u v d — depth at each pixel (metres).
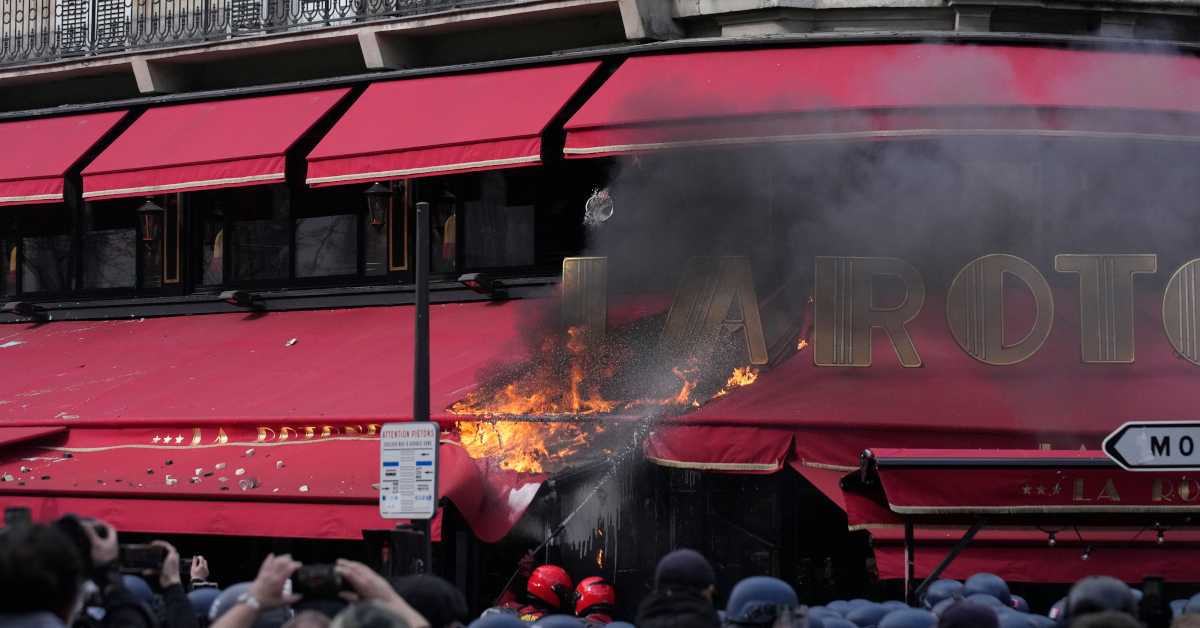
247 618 8.05
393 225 27.69
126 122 30.08
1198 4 26.05
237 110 28.62
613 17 27.12
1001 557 19.12
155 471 22.83
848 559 23.14
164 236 29.69
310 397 23.22
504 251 26.73
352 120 26.86
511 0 27.31
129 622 8.92
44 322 30.66
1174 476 17.19
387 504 16.91
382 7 28.39
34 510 23.22
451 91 26.53
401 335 25.70
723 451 20.83
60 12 31.55
